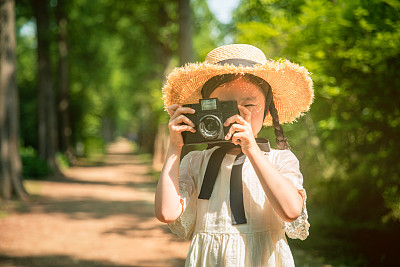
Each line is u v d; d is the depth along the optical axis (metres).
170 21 19.08
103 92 35.00
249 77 1.67
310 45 4.25
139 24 19.91
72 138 27.14
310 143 5.47
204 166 1.75
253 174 1.65
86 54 26.22
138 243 6.64
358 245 5.30
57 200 11.59
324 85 4.16
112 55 29.02
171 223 1.74
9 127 11.38
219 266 1.58
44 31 18.30
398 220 5.20
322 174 6.20
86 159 29.83
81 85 26.89
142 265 5.40
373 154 4.81
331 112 4.57
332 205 6.48
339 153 5.25
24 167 16.92
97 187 15.03
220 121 1.50
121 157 35.88
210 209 1.64
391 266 4.61
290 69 1.67
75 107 26.56
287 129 4.39
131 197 12.52
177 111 1.57
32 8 18.59
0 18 11.29
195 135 1.55
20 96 25.08
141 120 38.31
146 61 25.14
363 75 4.32
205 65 1.65
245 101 1.66
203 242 1.63
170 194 1.57
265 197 1.62
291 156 1.69
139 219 8.82
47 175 18.06
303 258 4.98
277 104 1.93
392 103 4.27
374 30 4.04
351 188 5.94
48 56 18.75
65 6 20.91
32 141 24.53
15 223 8.25
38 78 18.77
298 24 4.44
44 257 5.78
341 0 4.47
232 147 1.71
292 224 1.56
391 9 3.99
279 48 4.57
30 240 6.80
